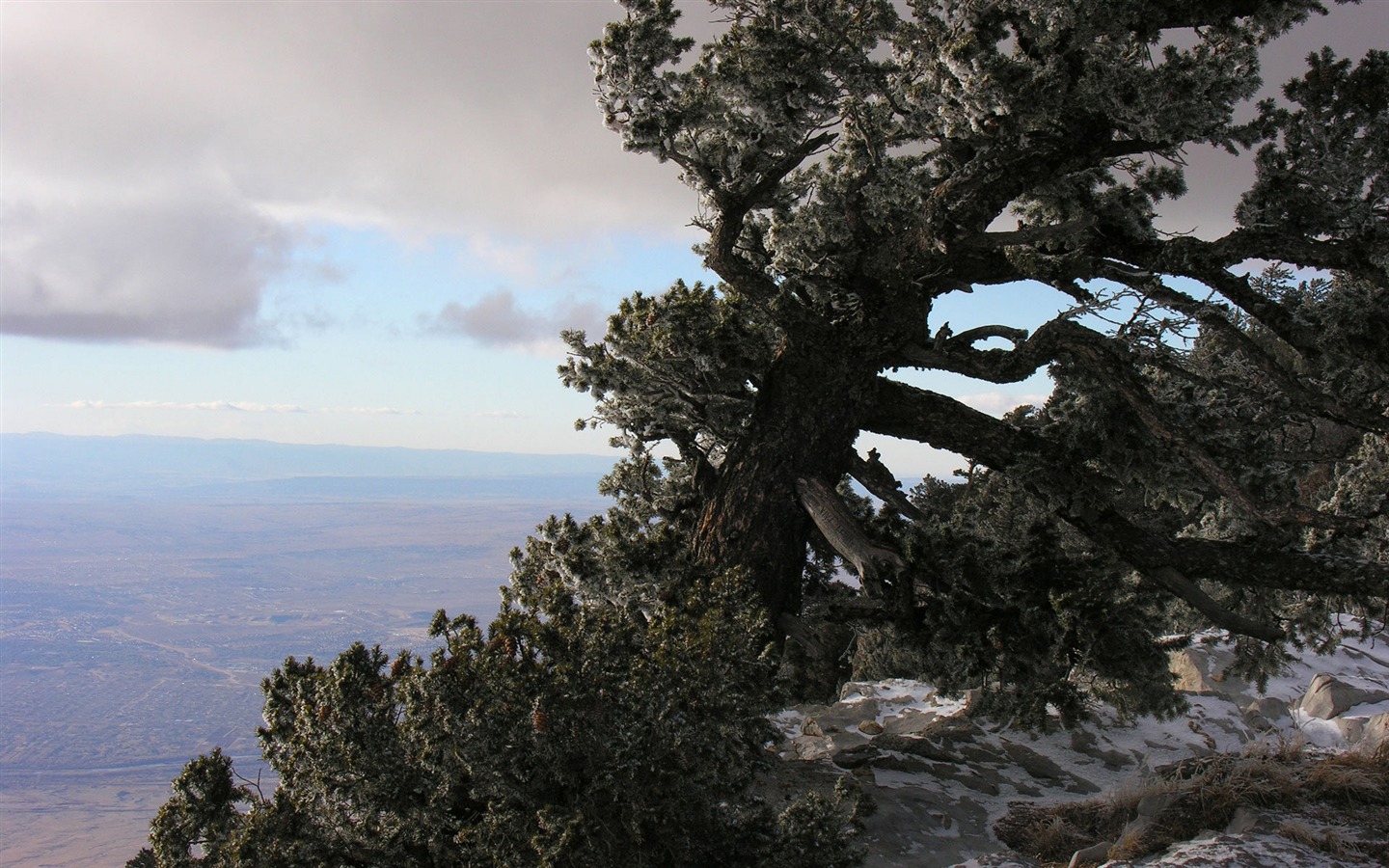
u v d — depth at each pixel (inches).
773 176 508.4
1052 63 431.2
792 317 509.4
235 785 291.1
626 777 262.4
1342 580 455.5
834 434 511.8
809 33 464.1
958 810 374.3
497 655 272.5
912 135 508.4
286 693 302.2
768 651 300.8
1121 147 481.1
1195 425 502.3
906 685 569.0
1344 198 442.9
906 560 460.8
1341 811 319.3
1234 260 476.1
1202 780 347.3
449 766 265.7
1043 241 494.9
